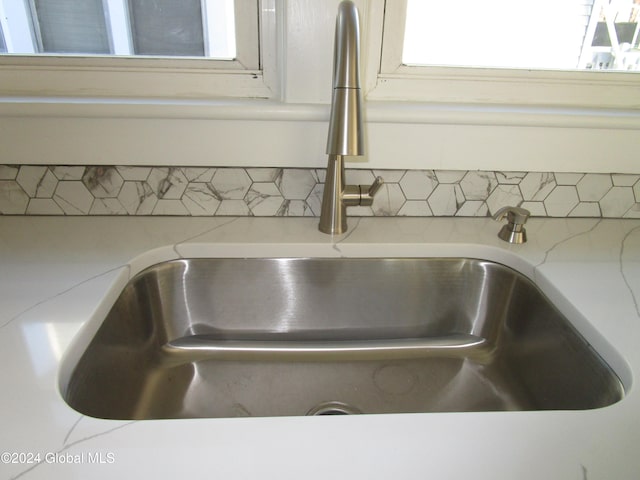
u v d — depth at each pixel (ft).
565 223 2.75
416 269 2.46
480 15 2.63
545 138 2.59
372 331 2.57
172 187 2.56
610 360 1.59
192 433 1.16
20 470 1.04
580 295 1.92
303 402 2.15
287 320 2.53
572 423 1.23
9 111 2.24
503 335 2.39
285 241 2.37
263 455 1.11
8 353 1.46
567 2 2.65
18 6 2.43
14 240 2.28
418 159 2.60
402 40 2.55
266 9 2.41
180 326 2.42
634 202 2.79
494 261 2.42
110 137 2.41
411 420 1.23
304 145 2.52
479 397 2.20
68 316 1.66
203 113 2.35
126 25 2.52
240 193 2.62
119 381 1.88
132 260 2.12
